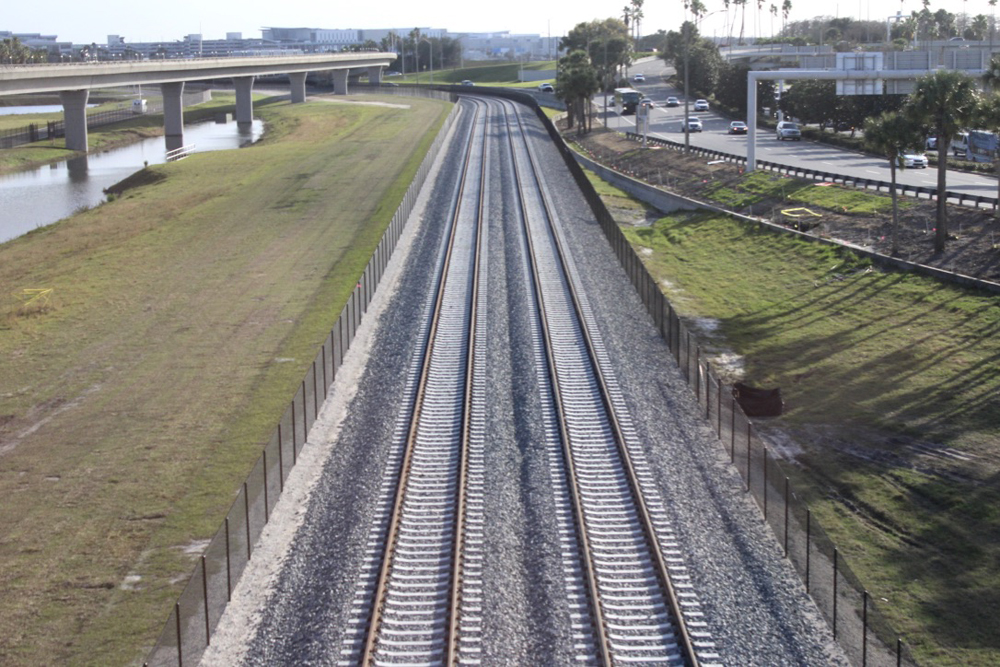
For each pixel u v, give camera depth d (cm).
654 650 1991
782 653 1988
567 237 6444
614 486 2738
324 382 3534
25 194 10369
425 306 4728
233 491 2841
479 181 8862
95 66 13550
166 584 2339
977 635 2172
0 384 3959
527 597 2184
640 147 11044
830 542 2428
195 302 5094
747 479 2748
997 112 5062
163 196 9056
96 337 4547
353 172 9462
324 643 2019
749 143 8188
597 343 4100
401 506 2622
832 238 5950
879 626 2134
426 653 1981
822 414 3491
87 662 2038
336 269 5650
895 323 4381
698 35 18125
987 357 3853
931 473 2984
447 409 3366
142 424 3416
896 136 5209
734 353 4238
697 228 6988
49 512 2762
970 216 5681
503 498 2672
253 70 18662
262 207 7894
